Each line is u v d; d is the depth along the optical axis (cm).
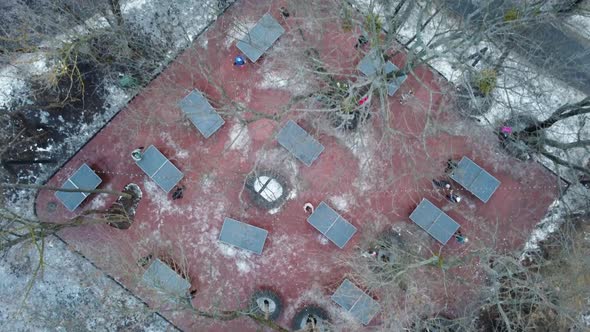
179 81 2130
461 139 2106
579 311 1820
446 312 2048
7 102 2103
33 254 2062
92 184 2019
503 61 1978
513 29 1909
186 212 2086
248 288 2073
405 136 2088
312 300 2061
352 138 2094
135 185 2092
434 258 1552
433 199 2086
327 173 2095
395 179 2088
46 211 2080
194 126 2106
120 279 2066
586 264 1756
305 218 2083
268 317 1964
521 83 1917
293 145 2025
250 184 2083
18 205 2073
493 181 2006
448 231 2006
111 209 2064
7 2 2109
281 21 2142
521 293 1859
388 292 1852
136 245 2078
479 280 2061
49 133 2108
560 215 2084
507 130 2034
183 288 1969
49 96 2108
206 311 1942
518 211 2095
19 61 2080
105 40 2081
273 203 2081
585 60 2097
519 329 1983
